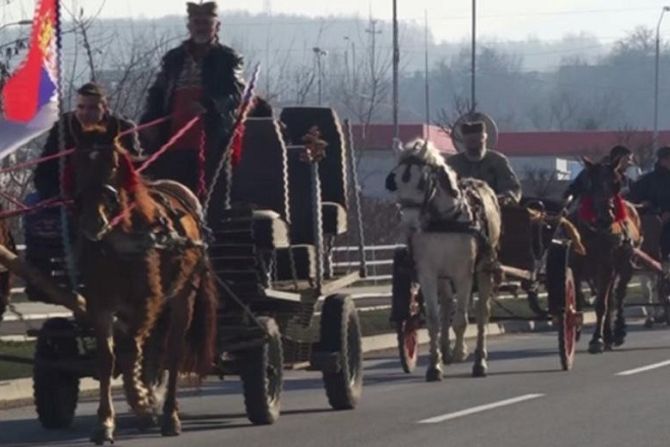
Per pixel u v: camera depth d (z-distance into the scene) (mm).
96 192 12016
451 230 17797
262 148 14625
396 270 19531
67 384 14180
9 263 12211
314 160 14953
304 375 19656
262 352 13969
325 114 16406
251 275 13680
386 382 18531
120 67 27000
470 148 19828
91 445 13039
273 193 14609
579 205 22641
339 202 16312
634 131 73312
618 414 14984
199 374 13430
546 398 16438
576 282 22906
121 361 12570
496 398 16500
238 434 13625
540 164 72125
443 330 19000
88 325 13281
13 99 14141
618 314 23766
